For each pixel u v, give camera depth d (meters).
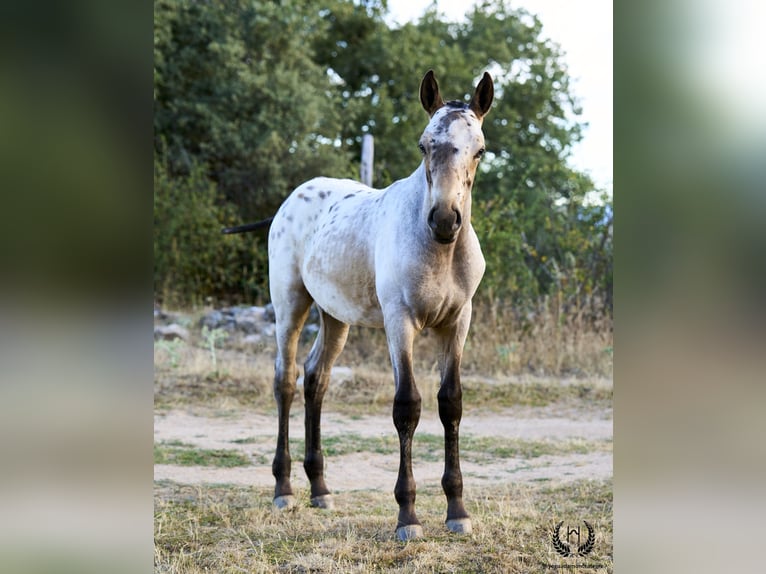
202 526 4.28
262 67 13.15
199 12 13.18
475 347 8.71
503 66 15.59
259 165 12.52
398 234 4.07
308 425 4.79
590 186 11.70
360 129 14.41
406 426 4.04
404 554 3.82
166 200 11.23
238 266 11.21
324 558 3.80
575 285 9.58
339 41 15.25
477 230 9.78
